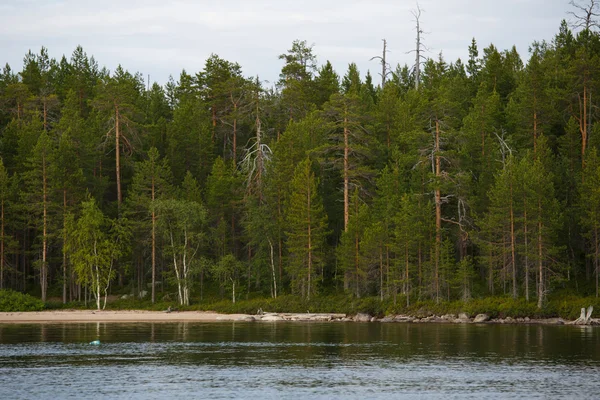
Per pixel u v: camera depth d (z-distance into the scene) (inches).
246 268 3818.9
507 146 3474.4
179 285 3693.4
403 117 3917.3
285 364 1567.4
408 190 3572.8
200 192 4158.5
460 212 3494.1
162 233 3782.0
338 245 3693.4
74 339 2140.7
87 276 3563.0
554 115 3654.0
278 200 3745.1
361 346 1939.0
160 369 1485.0
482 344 1978.3
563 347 1888.5
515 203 3043.8
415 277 3275.1
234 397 1165.7
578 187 3221.0
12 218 3816.4
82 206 3742.6
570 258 3361.2
